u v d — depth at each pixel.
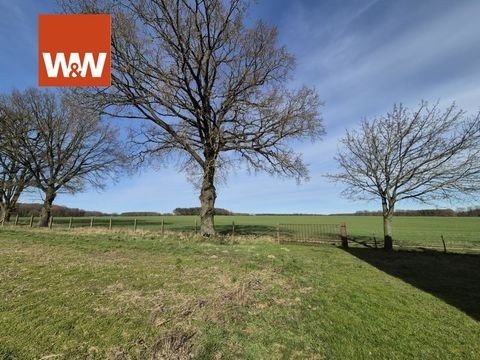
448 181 15.03
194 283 6.41
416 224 41.19
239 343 3.84
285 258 10.80
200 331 4.07
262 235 20.23
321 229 24.41
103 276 6.67
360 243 18.30
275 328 4.36
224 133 16.39
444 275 9.06
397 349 3.95
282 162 16.95
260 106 15.84
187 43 15.33
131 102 15.90
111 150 28.59
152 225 33.12
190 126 17.05
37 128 25.73
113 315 4.52
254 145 16.92
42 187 26.06
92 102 15.59
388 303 5.88
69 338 3.79
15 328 3.98
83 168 27.58
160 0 14.52
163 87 15.62
